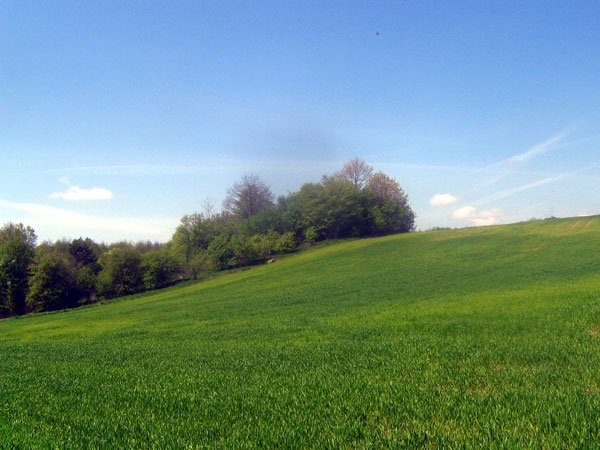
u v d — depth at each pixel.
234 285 57.50
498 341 12.16
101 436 6.53
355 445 5.48
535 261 43.47
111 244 105.69
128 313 42.41
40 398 9.48
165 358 14.63
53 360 16.41
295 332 19.06
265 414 7.03
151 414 7.49
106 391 9.73
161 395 8.78
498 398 6.74
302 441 5.73
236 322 25.52
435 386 7.96
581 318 14.46
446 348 11.66
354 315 22.67
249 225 104.56
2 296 71.56
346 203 103.06
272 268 73.25
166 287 73.25
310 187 109.81
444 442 5.24
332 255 78.00
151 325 29.33
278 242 93.44
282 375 10.09
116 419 7.34
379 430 5.93
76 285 75.12
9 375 13.04
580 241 55.09
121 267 75.00
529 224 81.75
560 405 6.11
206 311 34.19
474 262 48.47
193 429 6.51
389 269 51.91
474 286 30.52
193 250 88.50
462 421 5.95
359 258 68.94
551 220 81.75
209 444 5.83
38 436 6.64
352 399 7.38
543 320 14.82
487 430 5.48
